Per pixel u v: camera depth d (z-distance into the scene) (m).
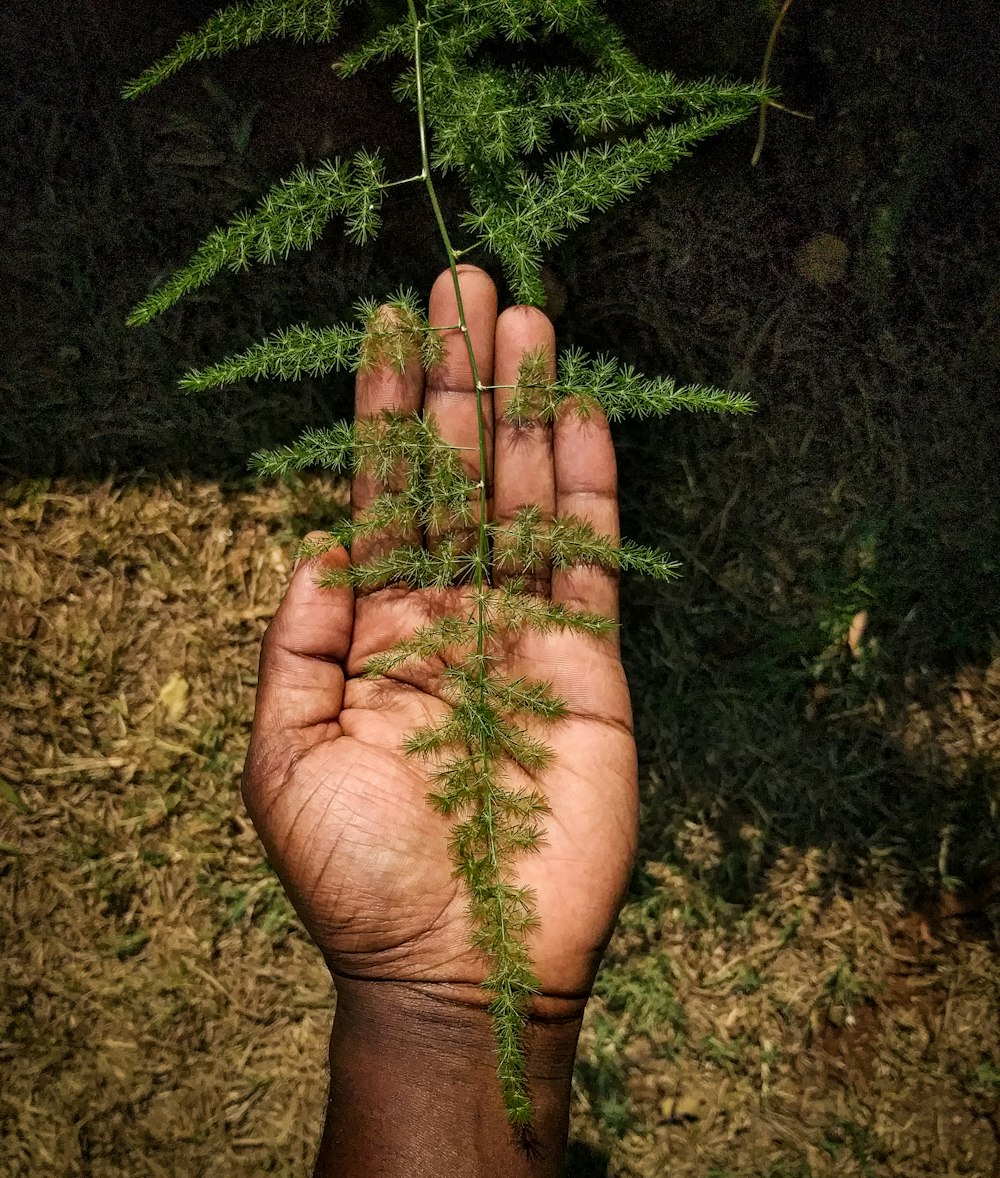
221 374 0.28
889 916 0.36
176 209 0.35
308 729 0.27
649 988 0.36
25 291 0.35
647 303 0.35
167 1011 0.36
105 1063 0.36
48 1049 0.36
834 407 0.35
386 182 0.33
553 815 0.28
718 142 0.34
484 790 0.27
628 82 0.29
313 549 0.27
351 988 0.27
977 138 0.35
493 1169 0.27
